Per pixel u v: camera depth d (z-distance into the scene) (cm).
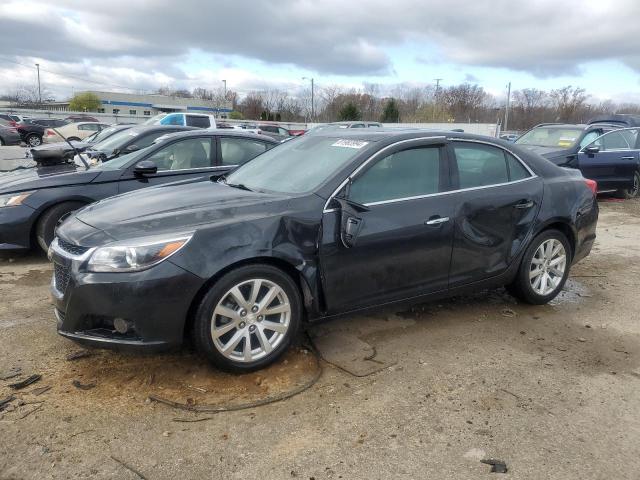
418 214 398
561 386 351
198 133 707
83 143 1102
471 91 6638
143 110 8281
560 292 539
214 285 329
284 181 410
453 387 346
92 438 285
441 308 485
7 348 385
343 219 366
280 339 359
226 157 718
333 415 312
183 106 8350
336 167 391
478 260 435
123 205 382
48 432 289
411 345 407
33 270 579
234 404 319
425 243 402
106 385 337
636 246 741
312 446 284
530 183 466
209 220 339
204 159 702
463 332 433
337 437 292
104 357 372
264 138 759
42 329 418
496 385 350
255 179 438
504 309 486
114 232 332
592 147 1091
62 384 337
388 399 330
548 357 393
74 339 330
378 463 272
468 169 436
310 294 362
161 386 337
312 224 359
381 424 304
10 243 596
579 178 515
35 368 357
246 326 345
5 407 311
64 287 335
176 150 687
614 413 321
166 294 316
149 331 319
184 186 441
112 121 4516
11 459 268
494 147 457
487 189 439
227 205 359
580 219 494
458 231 418
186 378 346
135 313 314
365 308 390
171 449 279
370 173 390
